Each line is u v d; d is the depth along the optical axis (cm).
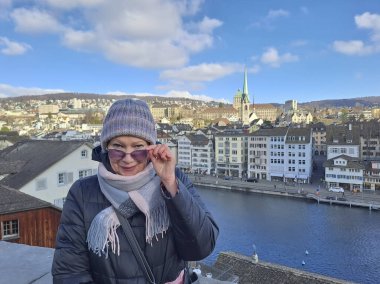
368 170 8719
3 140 6631
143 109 275
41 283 512
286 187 9306
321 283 2586
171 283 275
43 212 2081
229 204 7875
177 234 258
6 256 602
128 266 258
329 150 10256
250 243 5412
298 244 5325
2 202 1964
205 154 12300
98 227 254
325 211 7138
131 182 249
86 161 3497
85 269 273
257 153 10925
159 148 242
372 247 5116
